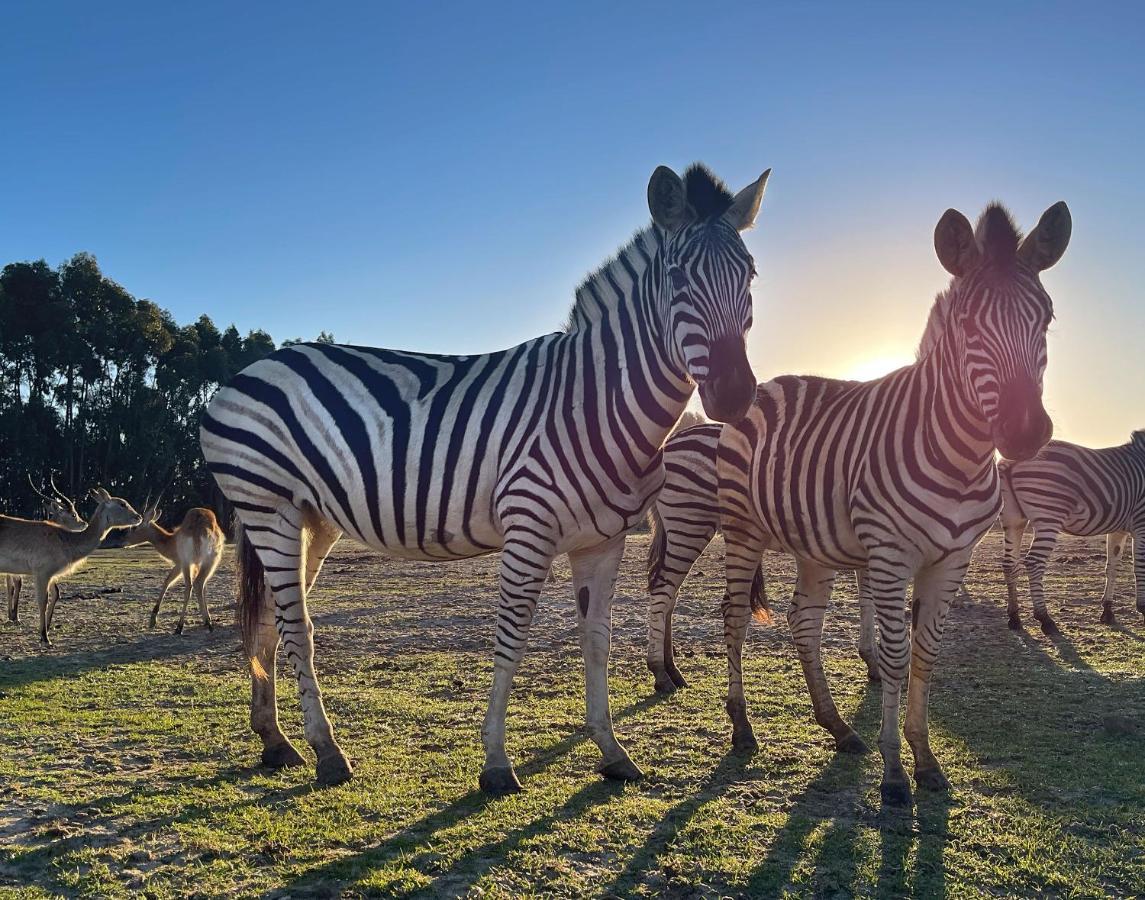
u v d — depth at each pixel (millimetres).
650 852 3473
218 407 4824
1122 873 3254
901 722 5500
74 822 3832
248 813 3914
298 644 4578
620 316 4312
